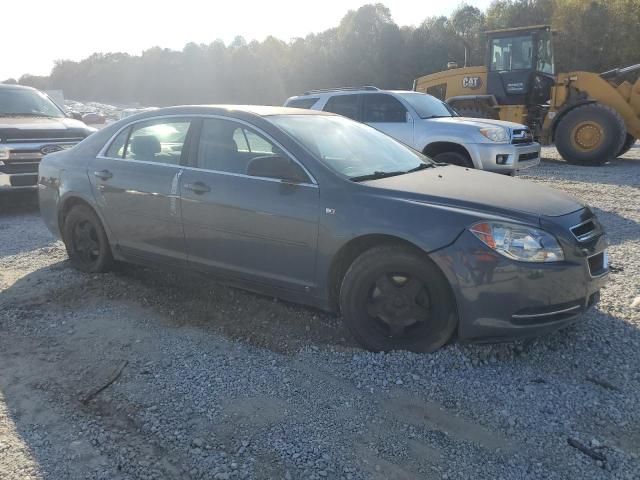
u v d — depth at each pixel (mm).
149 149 4938
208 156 4523
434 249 3469
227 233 4316
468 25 63125
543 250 3377
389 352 3723
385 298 3711
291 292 4121
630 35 42344
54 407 3297
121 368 3721
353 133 4781
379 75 68812
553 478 2619
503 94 14594
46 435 3025
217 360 3785
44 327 4402
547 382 3404
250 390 3404
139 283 5266
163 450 2871
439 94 15844
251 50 93438
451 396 3275
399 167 4465
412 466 2719
